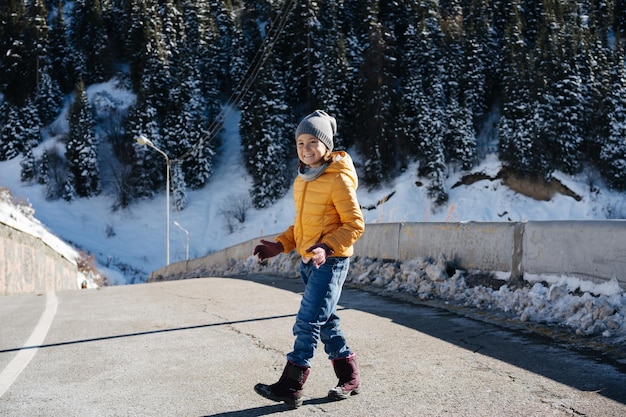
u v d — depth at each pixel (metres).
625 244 5.15
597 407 3.07
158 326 6.27
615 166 50.00
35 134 73.06
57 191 66.31
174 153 66.56
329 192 3.31
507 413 3.05
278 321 6.20
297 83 69.69
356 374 3.50
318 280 3.31
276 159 62.47
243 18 89.31
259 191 62.28
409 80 60.19
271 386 3.28
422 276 7.71
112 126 70.69
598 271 5.38
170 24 77.06
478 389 3.50
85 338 5.76
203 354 4.82
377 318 5.97
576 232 5.70
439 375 3.84
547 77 52.94
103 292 11.03
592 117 51.94
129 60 81.19
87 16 85.31
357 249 10.09
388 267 8.63
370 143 59.38
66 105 79.06
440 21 69.00
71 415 3.38
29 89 78.06
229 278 12.17
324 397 3.50
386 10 75.25
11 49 78.38
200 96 69.88
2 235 16.27
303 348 3.27
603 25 76.62
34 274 19.56
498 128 56.38
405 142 59.00
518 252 6.48
